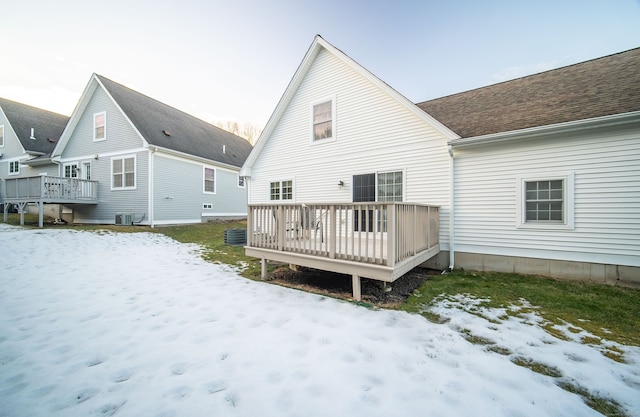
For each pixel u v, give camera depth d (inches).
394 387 82.0
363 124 293.0
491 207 228.1
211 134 735.7
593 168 190.5
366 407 73.6
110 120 518.3
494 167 226.4
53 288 180.9
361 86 294.2
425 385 82.9
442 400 76.2
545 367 93.0
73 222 550.0
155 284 193.2
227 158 693.3
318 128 330.0
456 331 120.6
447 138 238.5
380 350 103.7
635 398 78.0
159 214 500.1
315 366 93.3
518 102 255.3
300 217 190.4
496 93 297.4
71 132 560.7
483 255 232.5
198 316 137.6
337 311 144.5
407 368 91.8
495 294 172.2
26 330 121.1
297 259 187.0
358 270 157.2
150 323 129.1
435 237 233.5
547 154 205.8
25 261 250.1
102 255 287.9
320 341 111.0
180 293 173.8
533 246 212.5
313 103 332.8
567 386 83.2
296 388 81.7
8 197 481.7
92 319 133.4
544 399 77.0
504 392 79.9
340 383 83.8
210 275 220.8
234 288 185.9
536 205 213.2
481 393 79.4
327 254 175.0
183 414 71.3
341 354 100.9
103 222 526.9
